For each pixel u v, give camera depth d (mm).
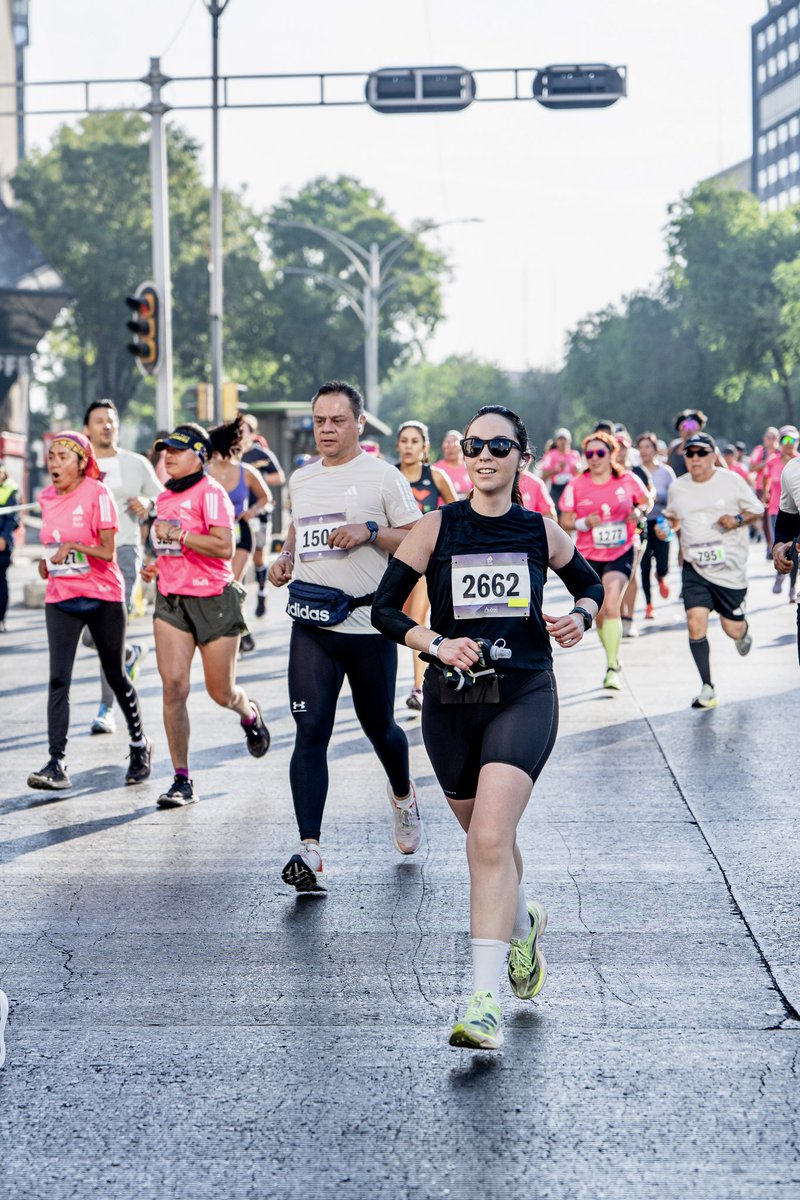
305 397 96125
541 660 5371
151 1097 4750
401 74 25250
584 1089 4754
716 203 94438
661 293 107938
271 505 14539
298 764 7148
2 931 6551
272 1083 4844
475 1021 4883
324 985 5797
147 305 25844
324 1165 4258
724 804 8867
